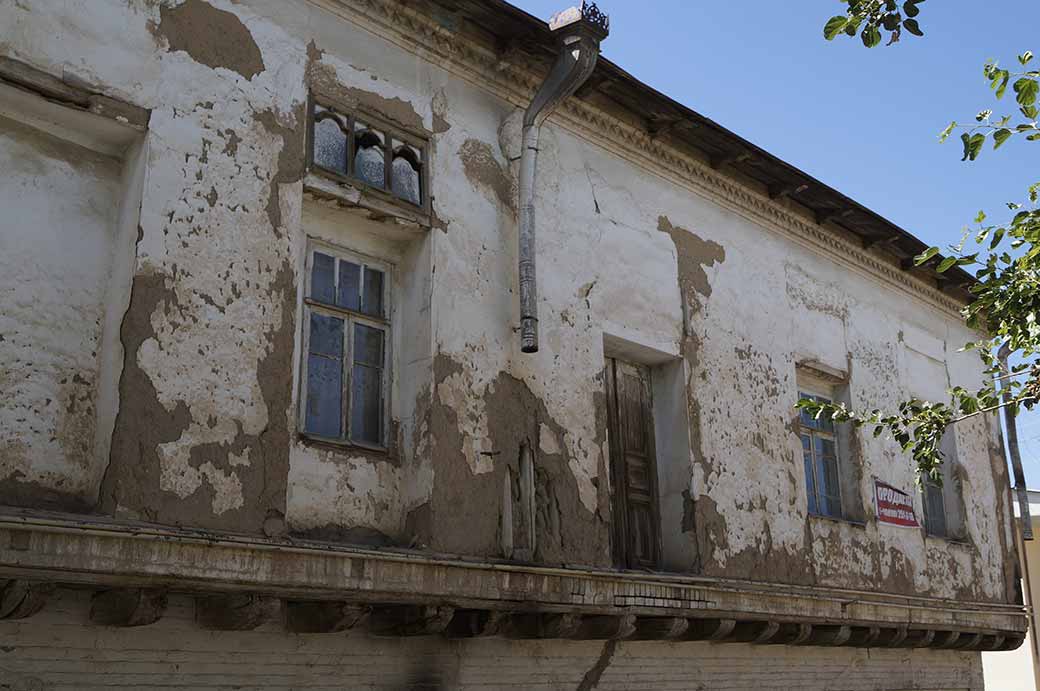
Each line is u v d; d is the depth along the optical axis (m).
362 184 7.57
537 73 9.02
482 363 8.05
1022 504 16.72
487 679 7.71
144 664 5.98
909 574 12.16
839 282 12.52
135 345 6.13
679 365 9.98
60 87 6.15
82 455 6.16
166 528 5.83
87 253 6.43
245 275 6.73
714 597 9.20
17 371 6.02
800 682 10.72
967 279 14.01
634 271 9.71
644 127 10.02
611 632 8.20
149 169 6.42
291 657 6.65
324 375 7.42
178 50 6.73
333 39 7.67
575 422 8.68
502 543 7.79
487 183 8.52
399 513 7.50
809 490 11.42
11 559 5.17
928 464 7.98
